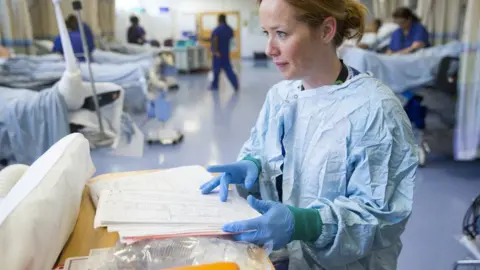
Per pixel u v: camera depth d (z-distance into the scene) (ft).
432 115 14.06
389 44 14.34
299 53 2.85
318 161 3.07
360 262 3.14
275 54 2.94
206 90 22.52
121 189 3.10
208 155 11.53
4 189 3.09
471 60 9.29
